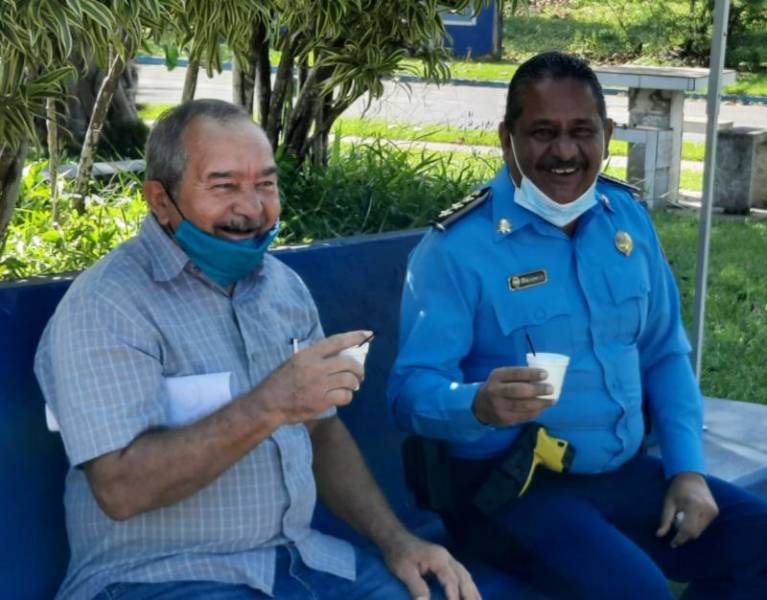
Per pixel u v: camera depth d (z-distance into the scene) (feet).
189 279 9.14
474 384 9.82
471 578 9.86
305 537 9.44
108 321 8.68
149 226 9.23
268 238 9.29
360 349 8.50
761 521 10.50
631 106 35.58
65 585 9.14
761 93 64.49
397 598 9.36
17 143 11.66
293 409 8.31
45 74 11.64
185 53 17.43
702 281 15.11
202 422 8.44
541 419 10.46
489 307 10.42
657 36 77.92
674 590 12.81
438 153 23.56
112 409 8.54
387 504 10.08
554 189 10.37
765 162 35.60
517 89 10.50
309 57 18.34
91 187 18.86
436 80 17.17
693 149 46.29
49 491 9.68
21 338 9.53
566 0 88.74
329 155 19.58
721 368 21.09
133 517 8.77
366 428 12.21
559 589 9.89
